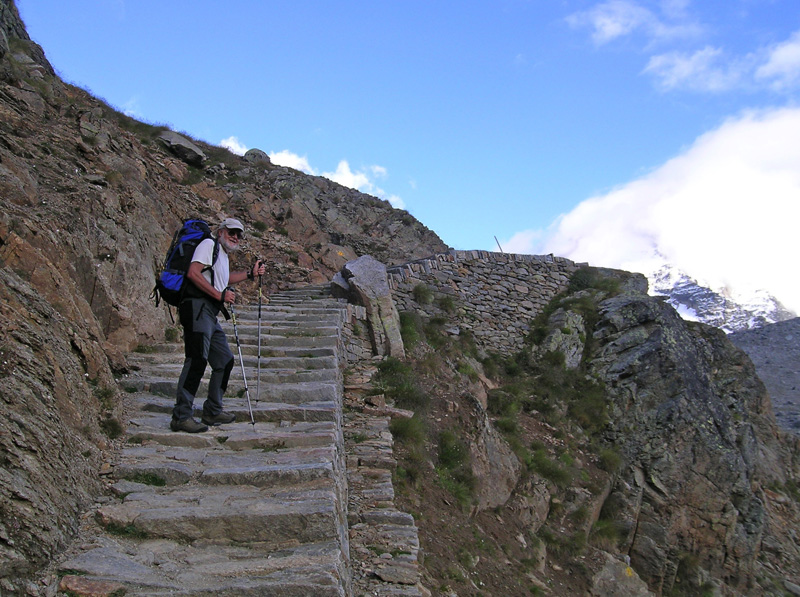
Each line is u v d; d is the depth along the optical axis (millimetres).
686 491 14250
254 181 22000
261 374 7703
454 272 16656
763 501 16016
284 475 4762
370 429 9680
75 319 5879
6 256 5543
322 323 11055
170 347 8156
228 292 6180
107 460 4852
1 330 4348
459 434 11117
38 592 3262
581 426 14789
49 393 4434
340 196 24672
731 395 17578
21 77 11773
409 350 12938
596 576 11477
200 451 5348
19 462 3658
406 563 6859
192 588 3490
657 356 15781
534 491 12117
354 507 7832
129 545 3938
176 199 13875
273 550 4023
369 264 13594
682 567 13633
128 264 8180
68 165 8867
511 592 8750
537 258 18062
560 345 16250
